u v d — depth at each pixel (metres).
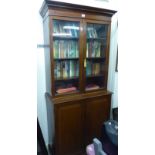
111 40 2.22
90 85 2.06
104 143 1.36
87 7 1.60
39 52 1.81
